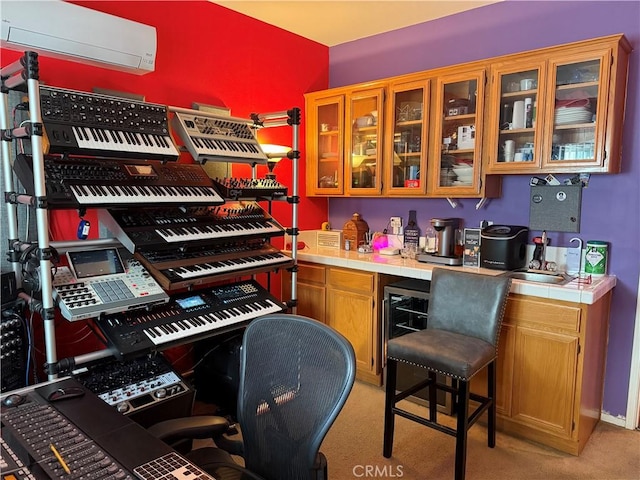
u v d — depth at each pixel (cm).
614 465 221
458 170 294
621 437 249
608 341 265
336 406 116
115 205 195
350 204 390
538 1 282
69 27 222
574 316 221
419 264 295
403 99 317
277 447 128
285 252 334
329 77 400
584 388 229
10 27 204
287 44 361
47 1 212
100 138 200
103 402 125
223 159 254
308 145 375
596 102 238
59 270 200
